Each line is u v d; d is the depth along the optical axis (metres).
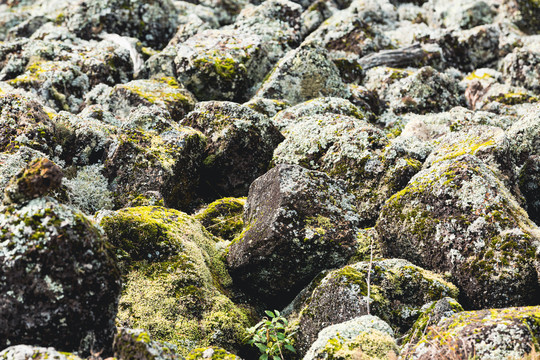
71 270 2.82
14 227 2.82
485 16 12.86
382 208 4.82
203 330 3.92
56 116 6.21
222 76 8.74
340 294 3.94
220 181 6.29
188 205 6.01
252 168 6.33
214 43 9.63
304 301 4.39
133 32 11.53
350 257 4.59
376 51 10.91
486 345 2.92
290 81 8.67
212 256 4.71
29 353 2.59
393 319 3.92
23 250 2.78
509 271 3.93
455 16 12.88
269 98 8.59
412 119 8.10
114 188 5.57
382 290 4.03
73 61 9.27
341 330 3.42
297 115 7.29
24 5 14.50
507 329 2.96
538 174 5.56
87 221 2.99
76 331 2.85
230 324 3.98
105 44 10.07
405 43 12.11
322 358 3.27
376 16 12.89
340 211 4.67
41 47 9.52
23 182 2.88
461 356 2.91
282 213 4.46
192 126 6.53
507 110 8.66
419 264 4.51
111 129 6.12
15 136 5.51
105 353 2.95
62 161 5.75
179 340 3.82
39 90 8.37
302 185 4.64
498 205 4.22
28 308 2.77
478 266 4.06
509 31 12.20
